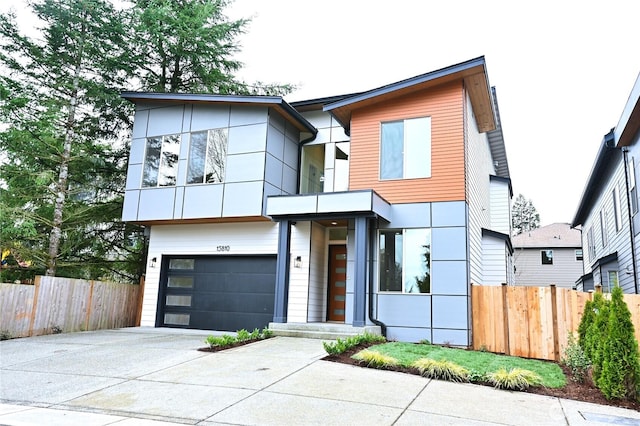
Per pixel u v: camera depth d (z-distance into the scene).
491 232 14.02
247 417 4.77
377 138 11.49
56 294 11.38
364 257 10.10
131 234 16.38
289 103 13.61
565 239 28.61
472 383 6.48
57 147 14.22
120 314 13.41
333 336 9.62
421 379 6.56
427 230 10.59
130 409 5.07
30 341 9.85
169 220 12.77
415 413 4.98
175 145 13.04
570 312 9.20
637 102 9.06
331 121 13.51
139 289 14.22
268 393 5.64
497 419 4.88
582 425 4.75
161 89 16.30
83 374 6.74
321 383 6.12
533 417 5.00
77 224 14.71
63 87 14.16
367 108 11.77
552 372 7.25
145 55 16.14
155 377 6.51
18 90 13.43
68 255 15.26
